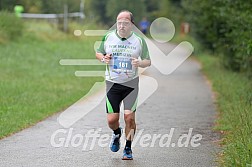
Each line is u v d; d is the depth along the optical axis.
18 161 15.52
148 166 15.04
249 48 23.14
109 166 15.01
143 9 100.06
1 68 39.38
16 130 19.95
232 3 27.44
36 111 23.91
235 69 41.09
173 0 92.06
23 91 29.98
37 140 18.38
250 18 25.02
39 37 59.91
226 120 21.11
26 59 45.50
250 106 21.64
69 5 76.81
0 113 23.17
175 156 16.20
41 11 73.69
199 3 41.41
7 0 68.25
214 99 28.81
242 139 15.51
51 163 15.31
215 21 38.59
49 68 42.06
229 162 14.32
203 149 17.14
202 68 48.41
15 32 55.66
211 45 50.22
